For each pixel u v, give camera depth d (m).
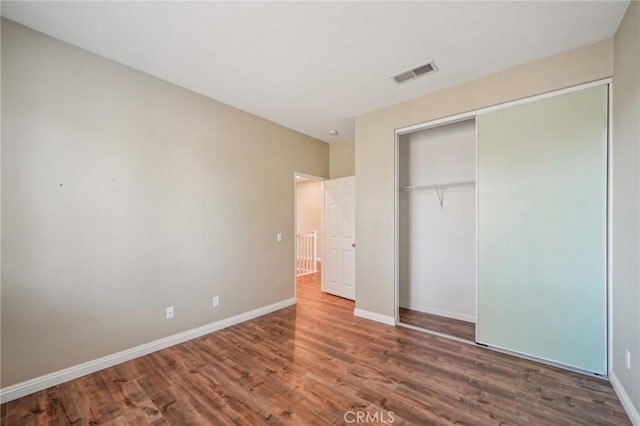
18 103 2.00
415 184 3.93
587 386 2.11
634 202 1.78
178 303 2.89
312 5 1.82
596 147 2.24
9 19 1.96
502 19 1.95
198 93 3.07
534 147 2.49
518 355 2.57
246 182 3.58
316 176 4.71
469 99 2.81
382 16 1.92
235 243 3.44
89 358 2.30
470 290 3.48
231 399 1.98
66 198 2.20
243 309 3.51
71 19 1.95
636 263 1.74
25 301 2.02
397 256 3.34
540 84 2.45
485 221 2.73
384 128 3.44
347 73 2.67
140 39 2.17
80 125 2.28
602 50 2.21
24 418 1.79
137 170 2.60
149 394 2.03
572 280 2.33
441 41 2.19
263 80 2.80
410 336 3.03
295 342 2.89
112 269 2.44
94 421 1.77
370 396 2.01
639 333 1.69
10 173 1.97
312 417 1.80
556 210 2.40
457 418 1.78
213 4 1.81
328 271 4.82
